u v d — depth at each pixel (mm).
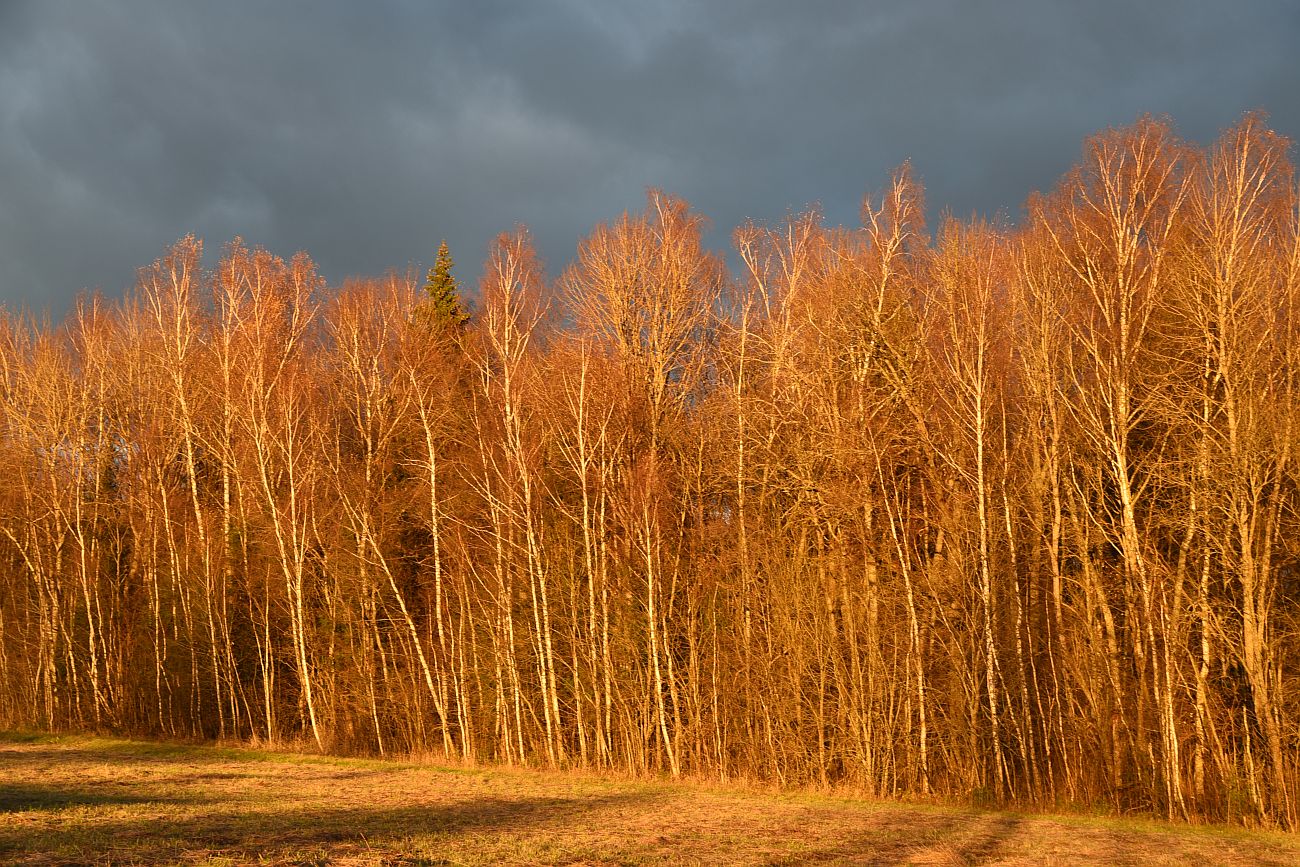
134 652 47969
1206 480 29031
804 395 36844
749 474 38344
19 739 44094
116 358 54000
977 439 32500
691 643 35750
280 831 20703
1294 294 30688
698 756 35156
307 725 43688
